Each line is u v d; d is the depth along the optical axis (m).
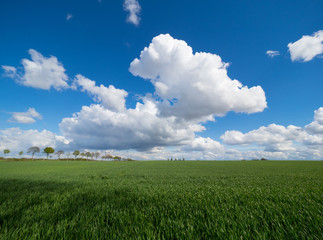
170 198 3.33
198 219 2.00
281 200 3.03
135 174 11.16
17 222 1.96
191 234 1.56
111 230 1.69
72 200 3.11
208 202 2.93
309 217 1.88
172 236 1.59
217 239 1.51
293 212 2.12
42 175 10.20
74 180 7.42
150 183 6.43
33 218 2.14
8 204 2.89
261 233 1.58
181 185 5.61
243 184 5.93
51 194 3.78
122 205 2.78
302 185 5.35
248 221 1.86
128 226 1.79
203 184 5.98
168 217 2.02
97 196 3.51
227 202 2.93
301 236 1.52
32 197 3.47
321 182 6.33
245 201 2.96
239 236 1.52
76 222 1.95
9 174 11.03
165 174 11.09
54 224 1.97
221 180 7.40
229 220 1.90
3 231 1.72
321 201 2.86
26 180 7.15
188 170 15.51
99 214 2.18
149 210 2.38
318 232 1.54
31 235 1.61
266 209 2.33
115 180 7.52
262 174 10.71
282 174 10.63
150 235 1.54
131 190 4.39
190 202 2.94
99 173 12.19
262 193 3.73
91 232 1.66
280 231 1.62
